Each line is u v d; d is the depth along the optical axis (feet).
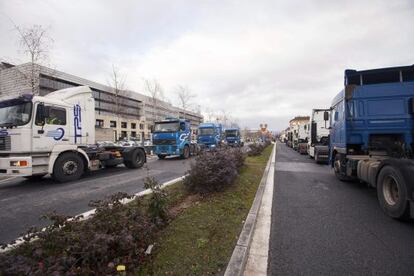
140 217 12.26
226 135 115.44
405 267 10.64
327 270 10.45
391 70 25.63
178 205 18.69
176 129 58.49
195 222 14.76
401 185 15.99
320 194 24.04
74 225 10.75
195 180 22.38
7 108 28.30
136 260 9.98
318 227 15.33
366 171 21.83
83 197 23.31
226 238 12.63
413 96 23.67
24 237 10.07
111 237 9.45
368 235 14.06
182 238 12.57
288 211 18.60
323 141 58.13
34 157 28.14
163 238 12.53
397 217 16.38
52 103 29.66
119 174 36.52
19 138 27.04
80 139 33.06
